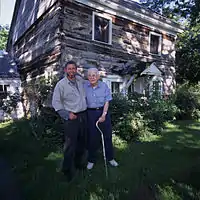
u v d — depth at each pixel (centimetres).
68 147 248
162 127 539
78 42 610
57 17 578
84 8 623
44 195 213
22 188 228
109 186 229
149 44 835
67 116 244
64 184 235
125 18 736
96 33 671
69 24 588
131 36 766
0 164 302
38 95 552
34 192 219
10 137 475
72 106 248
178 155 330
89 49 639
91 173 264
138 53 795
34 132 477
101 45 672
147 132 466
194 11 960
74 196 210
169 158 316
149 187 224
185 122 651
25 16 923
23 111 898
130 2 850
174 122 648
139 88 803
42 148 381
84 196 209
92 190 221
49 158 325
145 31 816
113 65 711
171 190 216
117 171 269
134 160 309
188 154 334
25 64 928
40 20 731
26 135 490
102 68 677
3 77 891
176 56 1184
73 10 596
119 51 727
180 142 410
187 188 219
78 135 257
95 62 657
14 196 211
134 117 456
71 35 592
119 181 240
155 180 240
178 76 1193
